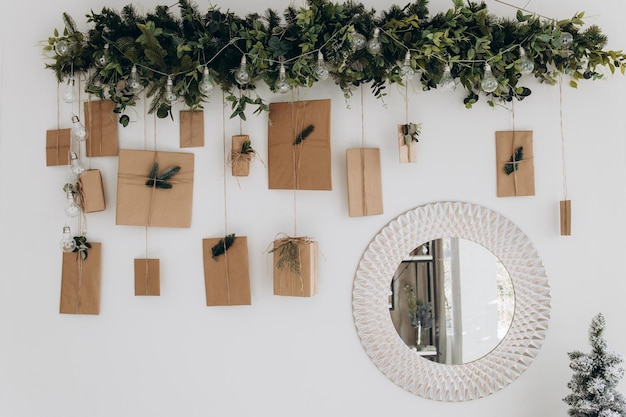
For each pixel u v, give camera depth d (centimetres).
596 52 183
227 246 189
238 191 194
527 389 193
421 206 193
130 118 195
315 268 186
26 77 197
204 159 194
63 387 192
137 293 189
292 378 192
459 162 195
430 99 195
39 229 195
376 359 191
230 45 178
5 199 195
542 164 196
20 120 196
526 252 193
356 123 194
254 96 193
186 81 180
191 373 192
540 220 195
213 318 193
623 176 197
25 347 193
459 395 191
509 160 195
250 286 192
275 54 176
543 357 193
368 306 191
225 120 194
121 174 188
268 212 194
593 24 199
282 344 192
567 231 191
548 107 197
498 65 179
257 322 193
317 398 192
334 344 192
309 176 188
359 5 180
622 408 166
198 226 194
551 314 194
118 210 188
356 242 193
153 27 175
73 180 195
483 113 196
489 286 192
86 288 192
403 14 179
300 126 189
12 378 192
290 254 179
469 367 191
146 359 192
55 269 195
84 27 197
